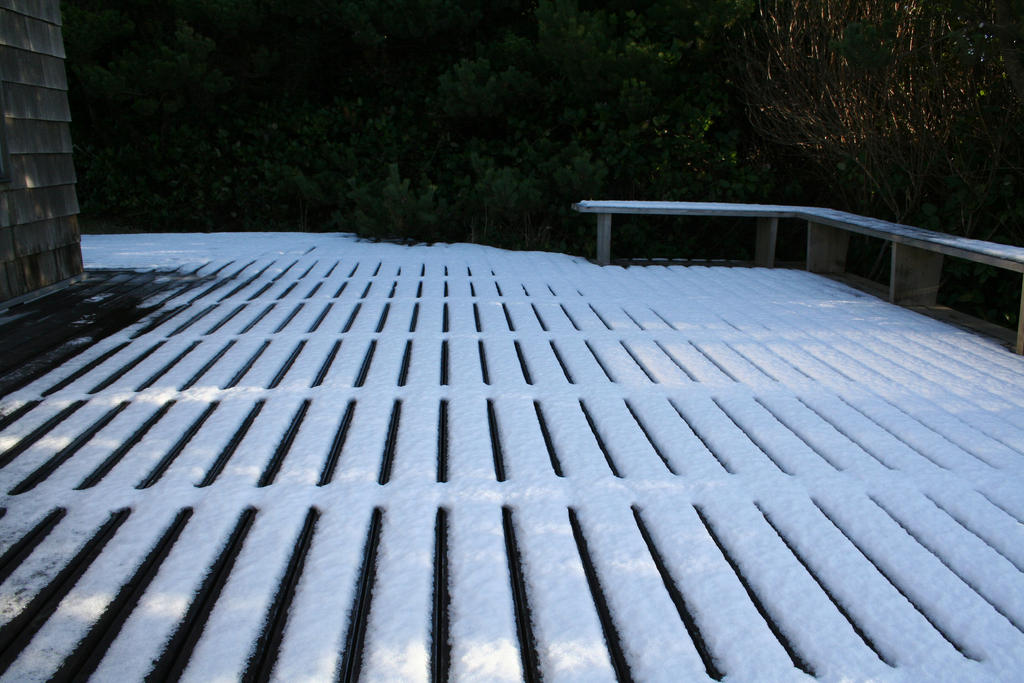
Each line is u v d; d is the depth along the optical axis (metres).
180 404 3.19
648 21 8.62
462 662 1.68
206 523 2.24
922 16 5.98
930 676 1.69
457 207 8.21
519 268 6.55
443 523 2.27
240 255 7.07
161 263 6.64
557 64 8.72
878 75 6.43
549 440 2.88
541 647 1.74
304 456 2.69
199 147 9.62
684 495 2.46
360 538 2.17
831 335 4.48
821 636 1.81
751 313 4.99
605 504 2.38
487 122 9.44
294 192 9.38
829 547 2.18
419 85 10.12
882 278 7.07
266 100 10.14
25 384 3.48
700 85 8.45
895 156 6.45
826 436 2.95
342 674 1.65
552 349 4.07
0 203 4.79
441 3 9.33
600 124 8.42
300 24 9.86
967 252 4.38
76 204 5.86
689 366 3.81
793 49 7.32
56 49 5.52
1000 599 1.98
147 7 9.64
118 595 1.92
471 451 2.75
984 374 3.77
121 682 1.61
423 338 4.21
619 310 5.02
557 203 8.32
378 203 8.02
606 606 1.91
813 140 7.29
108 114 9.83
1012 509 2.44
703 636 1.81
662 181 8.07
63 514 2.31
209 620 1.81
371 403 3.21
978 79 5.96
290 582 1.97
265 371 3.62
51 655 1.69
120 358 3.84
